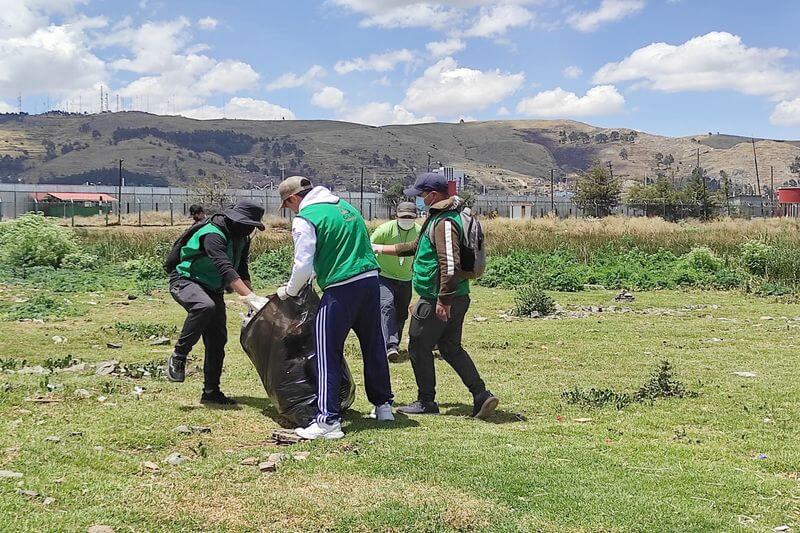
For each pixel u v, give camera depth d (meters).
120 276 19.53
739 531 4.15
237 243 7.05
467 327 12.54
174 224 55.34
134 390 7.34
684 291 18.25
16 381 7.36
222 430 6.11
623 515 4.31
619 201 76.44
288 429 6.20
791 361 9.50
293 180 6.26
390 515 4.24
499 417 6.80
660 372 8.61
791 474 5.23
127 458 5.18
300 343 6.33
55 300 14.46
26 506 4.16
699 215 66.81
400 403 7.41
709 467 5.26
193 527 4.08
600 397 7.41
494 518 4.25
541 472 4.99
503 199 82.38
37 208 65.94
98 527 3.95
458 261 6.61
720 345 10.78
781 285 18.19
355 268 6.11
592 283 19.72
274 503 4.40
